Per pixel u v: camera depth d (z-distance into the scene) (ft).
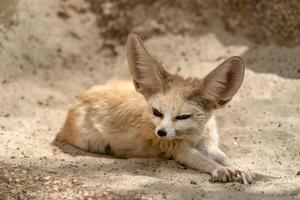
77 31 48.42
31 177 28.53
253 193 27.81
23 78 45.24
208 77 30.30
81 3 48.96
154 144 32.94
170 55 47.98
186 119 30.55
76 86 45.85
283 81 44.55
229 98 31.09
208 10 48.78
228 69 30.42
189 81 31.83
